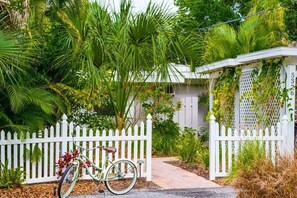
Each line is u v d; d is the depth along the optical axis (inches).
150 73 353.1
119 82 362.6
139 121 550.6
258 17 529.3
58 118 339.0
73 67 330.0
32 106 308.5
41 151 299.3
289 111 359.3
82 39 322.0
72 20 318.3
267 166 195.2
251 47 504.7
